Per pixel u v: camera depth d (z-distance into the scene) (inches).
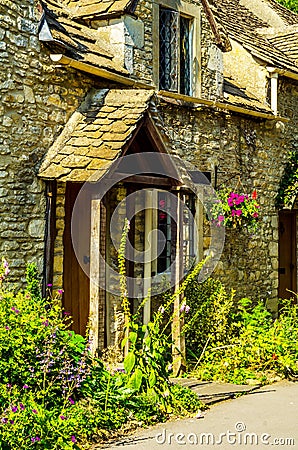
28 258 318.7
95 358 281.9
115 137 327.6
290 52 592.7
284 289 591.2
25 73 317.7
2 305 260.5
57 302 309.7
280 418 282.7
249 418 281.7
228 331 400.5
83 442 237.6
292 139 558.9
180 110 428.1
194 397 299.1
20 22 314.5
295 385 351.6
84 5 394.3
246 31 574.9
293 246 596.1
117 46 383.6
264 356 378.0
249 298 502.6
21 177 315.6
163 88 418.0
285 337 404.5
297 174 540.7
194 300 399.2
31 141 321.7
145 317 400.2
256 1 687.7
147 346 295.4
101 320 305.7
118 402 267.1
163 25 419.8
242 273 495.5
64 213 346.3
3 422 219.0
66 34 356.5
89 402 258.2
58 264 341.4
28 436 220.8
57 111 338.3
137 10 392.2
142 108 339.6
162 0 411.5
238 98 490.3
